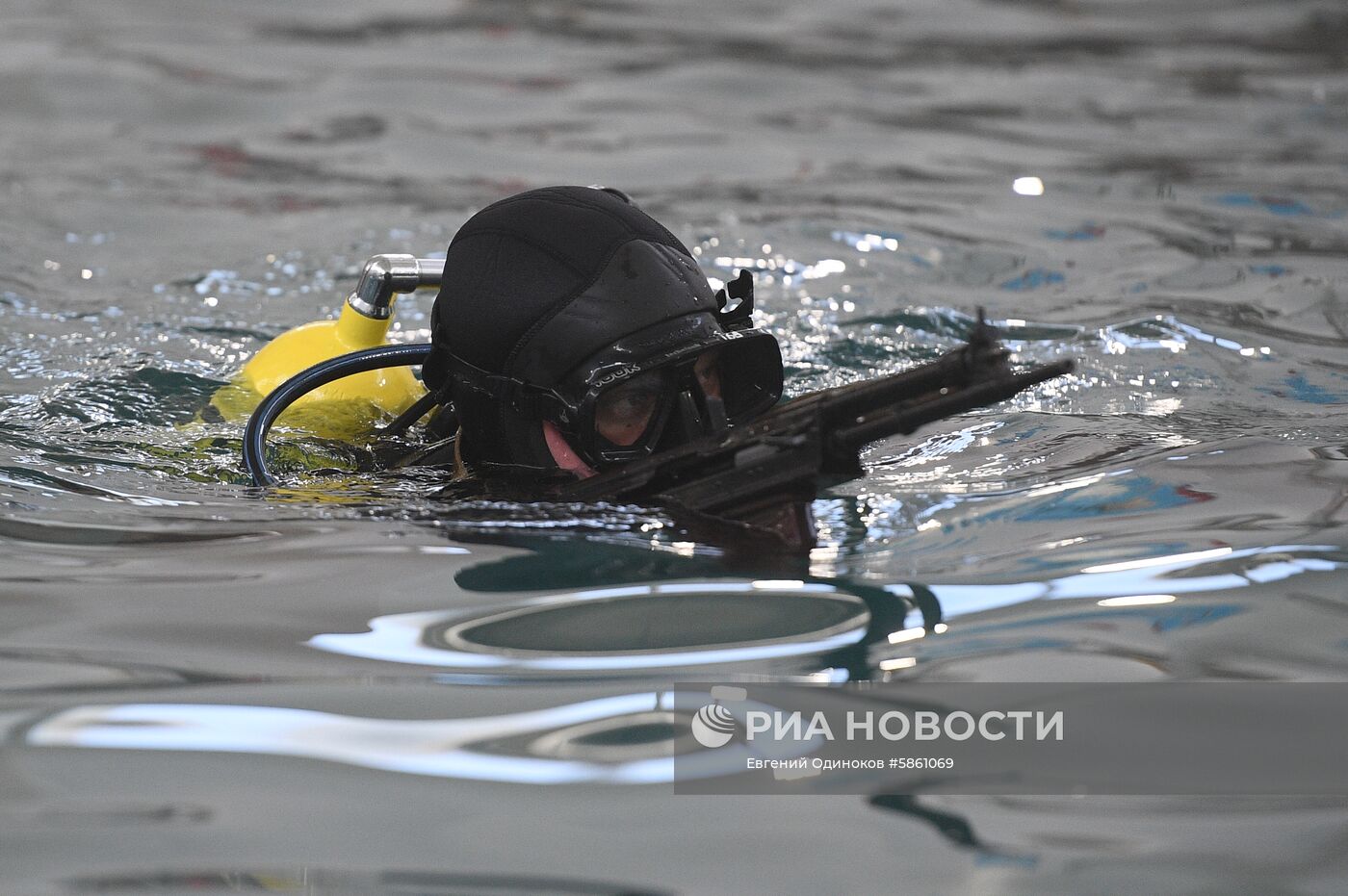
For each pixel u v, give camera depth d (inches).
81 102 966.4
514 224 311.4
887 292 565.9
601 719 211.0
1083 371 427.5
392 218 723.4
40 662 234.4
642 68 1111.6
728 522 272.5
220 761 202.7
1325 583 252.2
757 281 586.6
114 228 695.1
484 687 222.7
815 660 227.3
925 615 244.2
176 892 170.6
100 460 350.6
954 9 1376.7
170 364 461.7
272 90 1016.2
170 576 271.4
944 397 249.6
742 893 169.0
